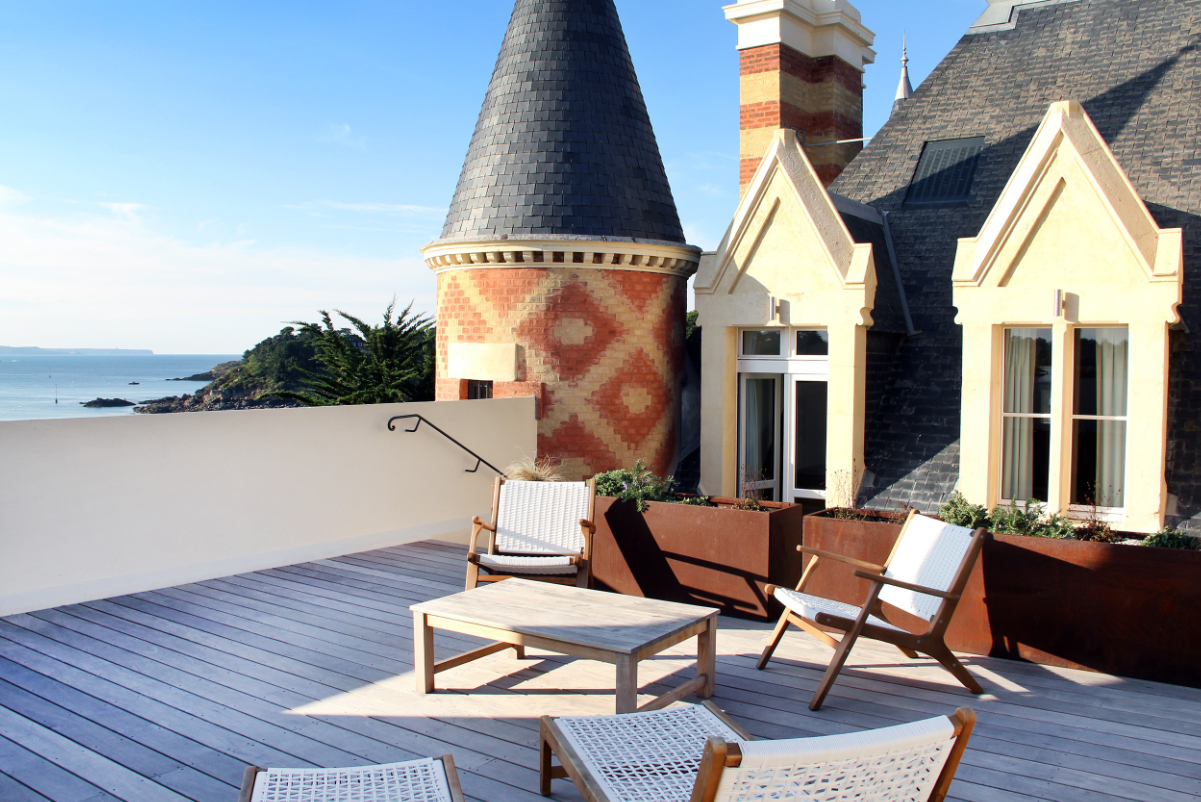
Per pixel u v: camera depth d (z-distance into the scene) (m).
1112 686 5.73
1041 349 8.63
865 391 9.66
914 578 5.92
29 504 7.29
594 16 12.23
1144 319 7.84
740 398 10.73
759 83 13.63
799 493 10.27
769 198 10.04
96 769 4.57
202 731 5.05
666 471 11.80
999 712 5.30
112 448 7.77
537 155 11.48
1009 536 6.25
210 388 72.06
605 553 7.96
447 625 5.43
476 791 4.32
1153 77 10.41
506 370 11.23
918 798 2.79
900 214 11.32
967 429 8.69
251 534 8.77
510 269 11.14
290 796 3.11
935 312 10.23
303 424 9.14
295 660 6.25
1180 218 8.90
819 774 2.50
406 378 22.42
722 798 2.41
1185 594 5.70
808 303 9.77
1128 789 4.32
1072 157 8.16
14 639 6.65
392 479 9.97
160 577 8.12
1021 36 12.09
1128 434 7.94
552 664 6.21
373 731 5.05
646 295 11.42
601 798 3.13
